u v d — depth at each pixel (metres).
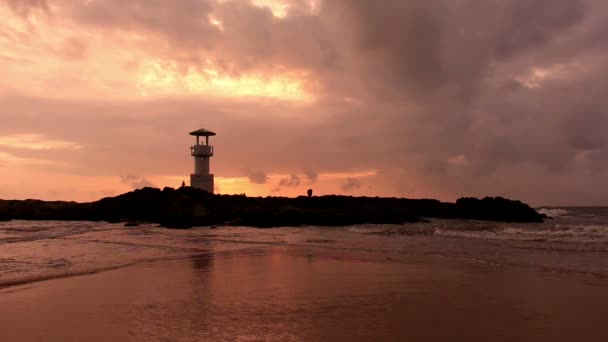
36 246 19.52
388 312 8.36
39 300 9.32
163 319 7.80
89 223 40.75
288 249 19.19
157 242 22.12
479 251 17.72
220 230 32.44
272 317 7.97
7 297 9.61
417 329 7.25
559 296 9.73
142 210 43.31
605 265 14.05
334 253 17.66
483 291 10.29
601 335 6.99
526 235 22.89
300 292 10.11
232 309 8.53
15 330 7.19
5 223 40.72
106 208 45.75
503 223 39.59
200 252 17.98
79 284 11.08
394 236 25.52
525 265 14.15
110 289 10.45
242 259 15.90
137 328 7.26
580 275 12.38
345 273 12.74
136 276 12.28
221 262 15.08
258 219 38.03
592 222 42.06
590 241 20.27
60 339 6.71
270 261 15.39
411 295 9.83
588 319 7.91
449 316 8.06
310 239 24.02
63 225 37.16
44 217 46.19
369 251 18.30
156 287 10.73
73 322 7.62
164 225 35.31
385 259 15.85
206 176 49.41
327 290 10.27
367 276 12.27
